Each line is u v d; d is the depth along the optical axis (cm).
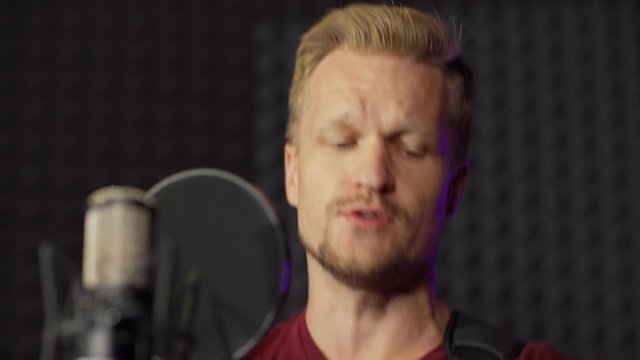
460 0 295
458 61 141
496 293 288
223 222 130
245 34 298
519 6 297
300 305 281
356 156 133
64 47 295
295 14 297
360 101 134
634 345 286
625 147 292
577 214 290
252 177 289
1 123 290
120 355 103
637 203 290
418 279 138
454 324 141
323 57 139
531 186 292
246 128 292
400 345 137
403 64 137
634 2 298
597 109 294
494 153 293
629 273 288
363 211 131
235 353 129
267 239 130
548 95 294
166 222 130
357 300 136
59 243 284
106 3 298
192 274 115
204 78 295
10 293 282
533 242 290
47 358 107
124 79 294
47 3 297
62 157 289
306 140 137
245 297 129
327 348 139
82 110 292
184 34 297
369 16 139
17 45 295
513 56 295
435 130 135
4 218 285
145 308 105
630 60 296
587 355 286
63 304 108
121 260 105
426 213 134
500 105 294
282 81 294
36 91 293
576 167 292
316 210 134
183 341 110
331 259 132
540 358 140
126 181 288
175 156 289
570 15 297
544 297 288
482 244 290
